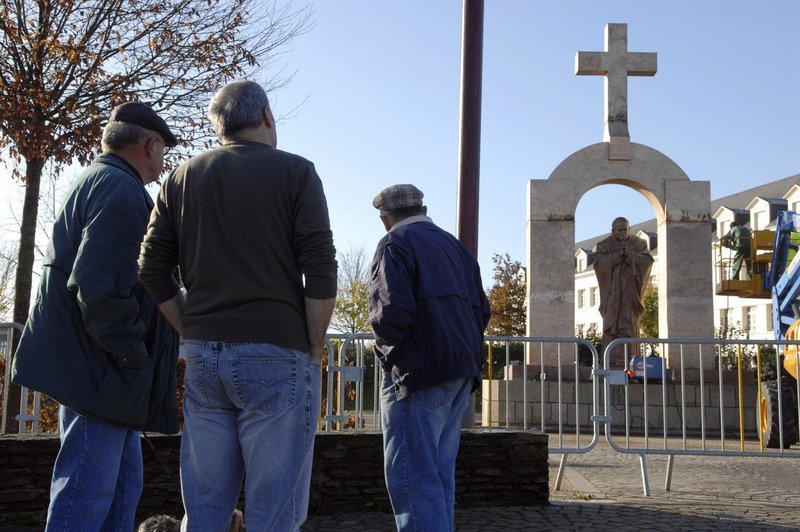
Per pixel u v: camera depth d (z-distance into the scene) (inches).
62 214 147.1
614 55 716.7
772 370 642.8
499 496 253.1
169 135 159.5
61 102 425.1
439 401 164.1
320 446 243.9
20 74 411.2
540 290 693.9
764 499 277.7
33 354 139.4
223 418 116.3
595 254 714.8
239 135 124.8
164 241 124.3
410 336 164.1
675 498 278.8
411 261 165.9
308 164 121.8
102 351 141.1
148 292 134.1
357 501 244.5
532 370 666.8
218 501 115.0
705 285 694.5
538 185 702.5
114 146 153.0
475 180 294.4
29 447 225.6
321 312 117.2
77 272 134.8
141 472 155.3
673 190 703.7
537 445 256.1
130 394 140.6
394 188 178.9
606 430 301.0
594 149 708.0
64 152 410.9
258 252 116.6
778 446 467.8
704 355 685.9
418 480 160.9
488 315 180.7
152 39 435.2
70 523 137.9
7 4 407.2
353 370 278.4
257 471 112.9
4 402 261.1
